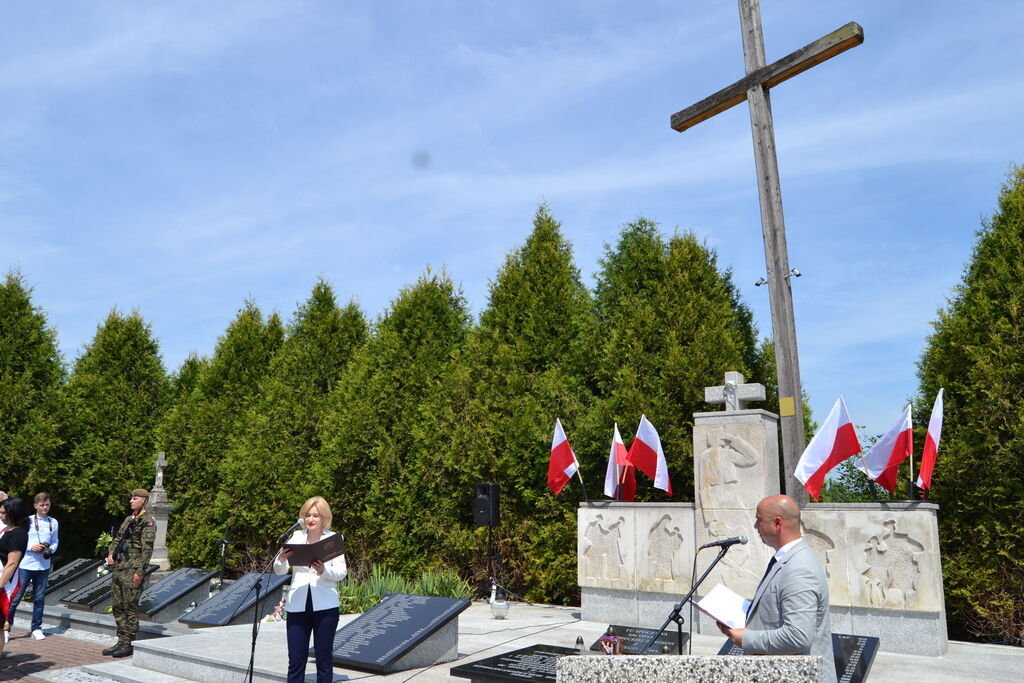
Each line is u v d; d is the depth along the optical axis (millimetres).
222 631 9945
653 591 11258
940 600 9297
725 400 10930
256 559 19875
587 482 15078
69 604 13070
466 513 16078
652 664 3684
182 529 21516
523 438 15445
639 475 14633
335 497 17828
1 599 8609
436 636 8234
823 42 11164
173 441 22234
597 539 11961
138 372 23234
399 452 17312
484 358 16625
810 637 3818
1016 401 11039
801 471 10289
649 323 15117
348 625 8648
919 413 12406
